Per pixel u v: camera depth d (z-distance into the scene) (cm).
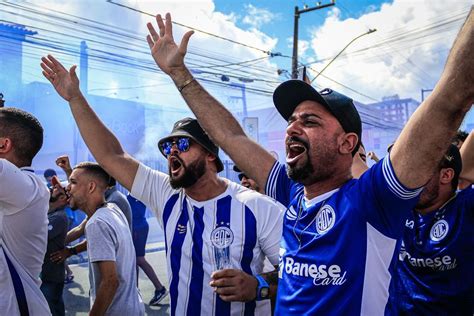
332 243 130
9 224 186
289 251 142
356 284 124
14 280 186
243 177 356
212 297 184
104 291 232
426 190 197
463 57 100
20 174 188
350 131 141
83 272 736
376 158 418
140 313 262
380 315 124
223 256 187
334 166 139
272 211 193
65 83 223
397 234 125
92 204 275
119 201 427
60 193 352
